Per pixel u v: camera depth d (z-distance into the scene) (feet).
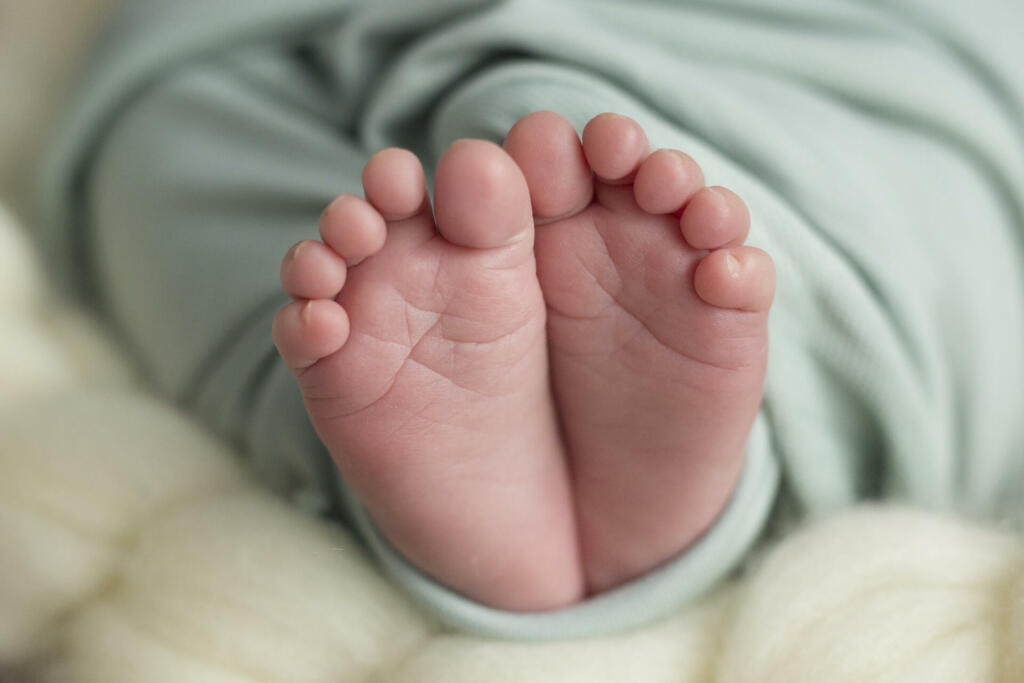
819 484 1.10
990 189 1.15
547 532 1.04
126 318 1.28
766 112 1.08
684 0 1.12
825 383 1.08
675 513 1.04
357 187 1.12
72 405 1.18
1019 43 1.17
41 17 1.58
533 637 1.06
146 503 1.11
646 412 1.00
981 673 0.97
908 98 1.12
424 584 1.05
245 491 1.14
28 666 1.05
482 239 0.92
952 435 1.14
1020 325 1.15
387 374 0.95
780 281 1.04
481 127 1.03
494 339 0.96
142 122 1.26
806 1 1.13
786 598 1.02
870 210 1.07
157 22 1.26
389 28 1.16
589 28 1.07
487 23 1.06
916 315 1.08
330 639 1.04
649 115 1.02
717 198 0.92
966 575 1.02
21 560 1.08
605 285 0.96
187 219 1.20
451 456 0.99
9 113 1.52
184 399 1.22
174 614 1.04
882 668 0.97
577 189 0.93
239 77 1.24
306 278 0.91
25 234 1.37
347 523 1.13
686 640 1.05
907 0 1.16
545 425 1.02
